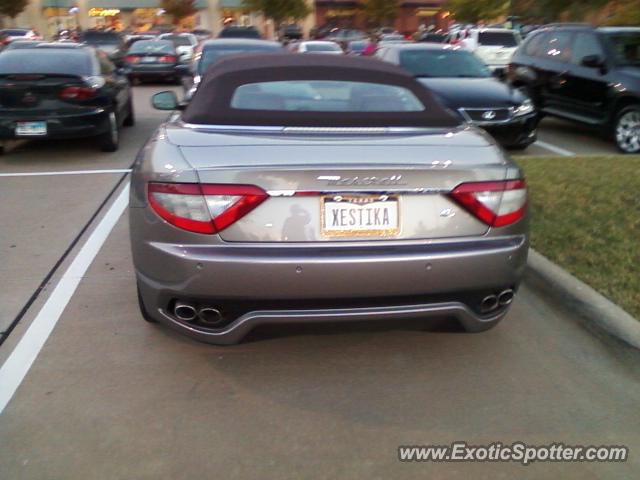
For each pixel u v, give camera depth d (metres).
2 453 3.00
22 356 3.83
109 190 7.65
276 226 3.16
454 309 3.36
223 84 4.18
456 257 3.23
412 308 3.30
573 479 2.87
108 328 4.18
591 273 4.70
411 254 3.18
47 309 4.45
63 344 3.98
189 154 3.35
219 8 52.25
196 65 10.73
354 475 2.88
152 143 3.71
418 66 10.56
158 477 2.85
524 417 3.29
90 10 51.22
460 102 9.24
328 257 3.12
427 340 4.07
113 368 3.72
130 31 45.44
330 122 3.90
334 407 3.37
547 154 9.89
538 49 11.95
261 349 3.95
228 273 3.12
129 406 3.36
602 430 3.20
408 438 3.13
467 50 11.09
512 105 9.40
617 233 5.39
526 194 3.52
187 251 3.17
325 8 54.38
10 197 7.35
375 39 33.44
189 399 3.43
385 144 3.51
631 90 9.62
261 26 51.97
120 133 11.82
